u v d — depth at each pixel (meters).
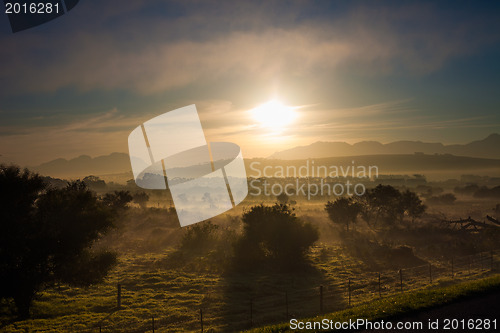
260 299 33.50
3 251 27.67
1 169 29.36
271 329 16.98
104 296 35.25
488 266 42.03
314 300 31.77
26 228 29.19
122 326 26.11
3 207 28.72
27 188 29.91
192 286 38.53
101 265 32.22
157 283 39.50
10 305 31.17
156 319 27.56
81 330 25.27
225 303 31.94
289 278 42.38
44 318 28.89
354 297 31.31
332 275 43.34
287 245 48.34
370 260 51.59
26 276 28.73
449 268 42.62
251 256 49.06
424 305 17.66
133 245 65.38
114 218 34.06
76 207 31.77
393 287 33.88
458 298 18.67
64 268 30.48
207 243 62.22
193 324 26.00
